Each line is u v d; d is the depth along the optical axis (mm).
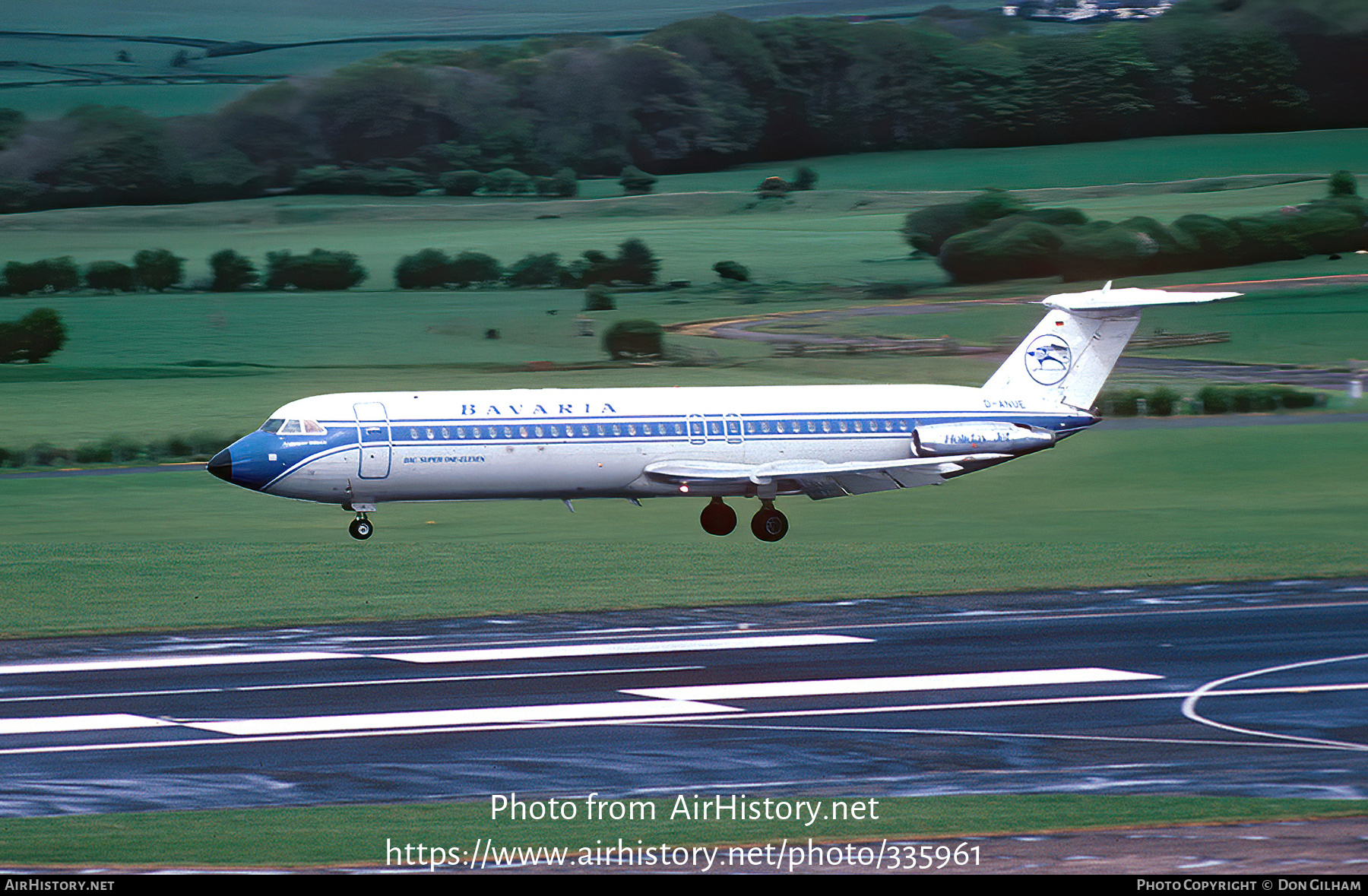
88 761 84688
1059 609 134000
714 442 181250
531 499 181125
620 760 84312
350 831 70125
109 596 146875
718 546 183500
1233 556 169375
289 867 63812
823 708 96812
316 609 138500
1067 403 196000
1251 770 80812
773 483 184375
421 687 104000
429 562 170250
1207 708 95812
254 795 77562
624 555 175625
